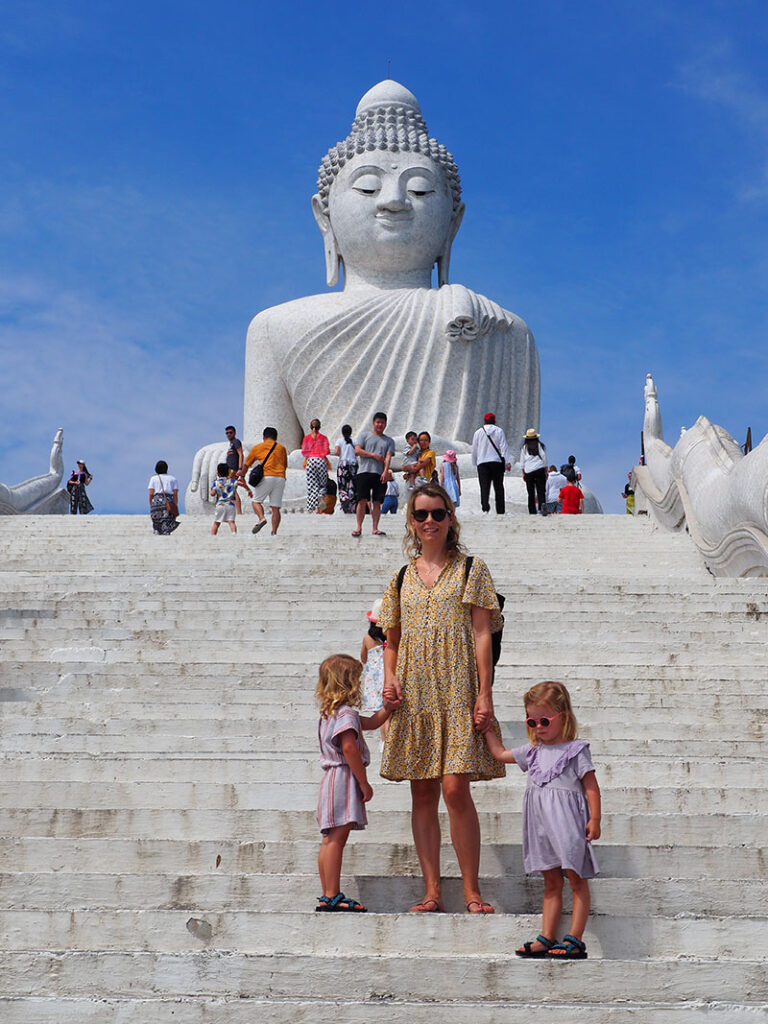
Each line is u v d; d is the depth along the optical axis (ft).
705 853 20.54
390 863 20.81
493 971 17.25
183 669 31.17
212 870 20.63
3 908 19.19
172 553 49.06
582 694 28.94
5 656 32.96
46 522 58.70
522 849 20.10
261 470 53.72
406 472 60.80
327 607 36.99
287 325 95.81
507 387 96.32
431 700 20.22
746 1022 16.24
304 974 17.21
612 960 17.34
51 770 24.02
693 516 51.88
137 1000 16.37
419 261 99.35
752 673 31.01
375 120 101.24
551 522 56.08
